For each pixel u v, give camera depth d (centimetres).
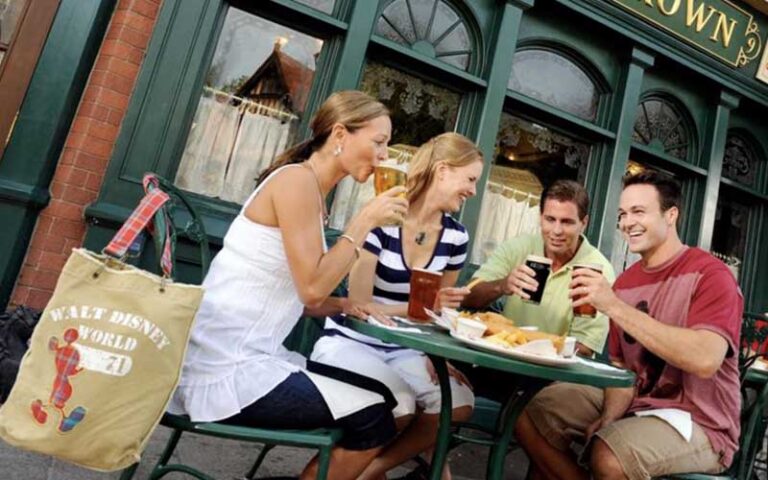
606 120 402
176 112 280
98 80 278
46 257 263
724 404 154
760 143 478
